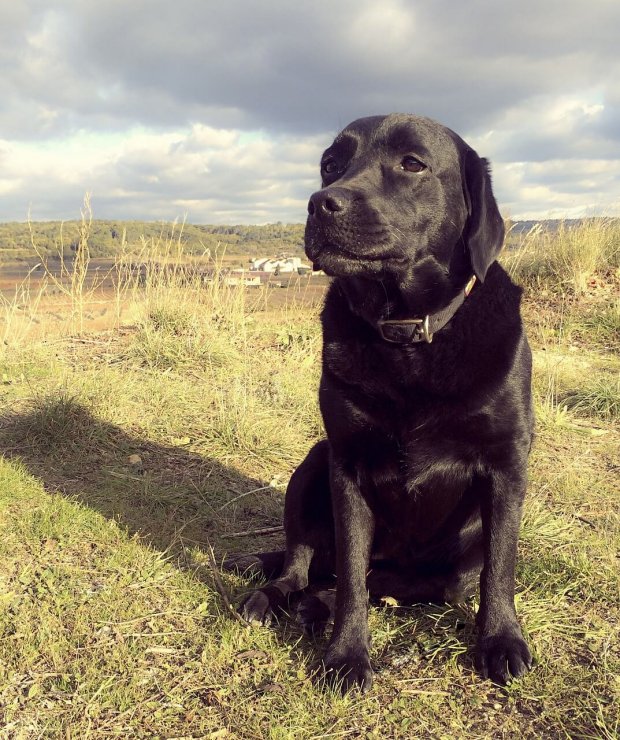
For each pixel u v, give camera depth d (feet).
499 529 3.07
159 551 3.79
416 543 3.43
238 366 7.25
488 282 3.21
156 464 4.96
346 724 2.58
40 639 2.95
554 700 2.69
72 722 2.54
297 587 3.53
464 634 3.18
